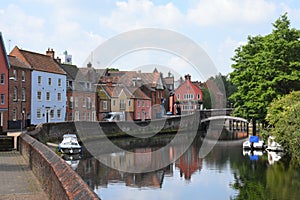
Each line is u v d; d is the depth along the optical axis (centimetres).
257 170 2872
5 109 5031
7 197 1088
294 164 2994
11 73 5228
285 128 2858
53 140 4212
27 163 1847
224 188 2270
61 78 6384
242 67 4409
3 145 2595
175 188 2200
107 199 1936
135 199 1944
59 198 793
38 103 5831
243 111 4247
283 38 3984
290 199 2048
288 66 3838
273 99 3662
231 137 6097
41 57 6262
